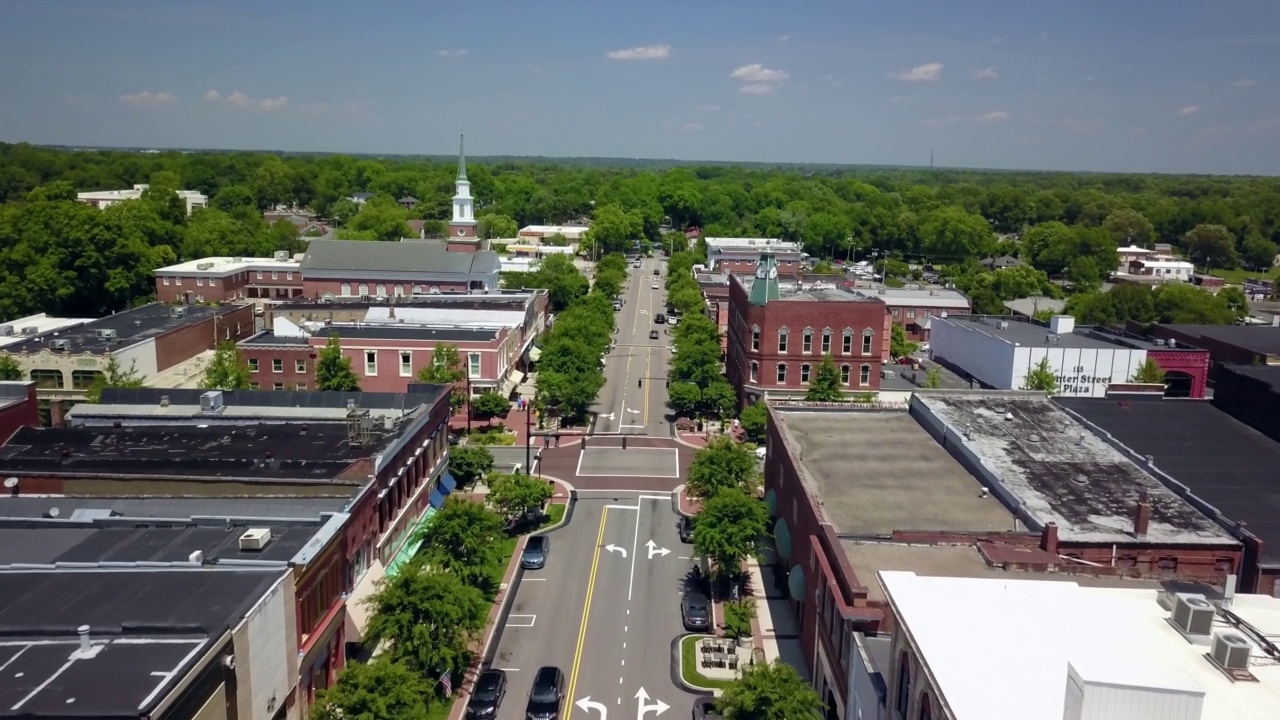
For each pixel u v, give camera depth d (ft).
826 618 135.85
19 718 81.20
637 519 222.69
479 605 144.15
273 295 447.42
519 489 210.18
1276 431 192.03
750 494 196.75
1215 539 142.00
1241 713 75.31
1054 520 147.64
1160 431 195.83
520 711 140.97
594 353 330.34
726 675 152.97
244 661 103.09
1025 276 519.60
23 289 403.95
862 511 152.56
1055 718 76.23
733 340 339.16
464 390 290.97
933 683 81.05
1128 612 96.43
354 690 112.78
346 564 143.84
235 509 145.38
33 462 162.20
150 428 182.80
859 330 286.25
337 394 209.05
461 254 444.96
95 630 97.96
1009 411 205.77
